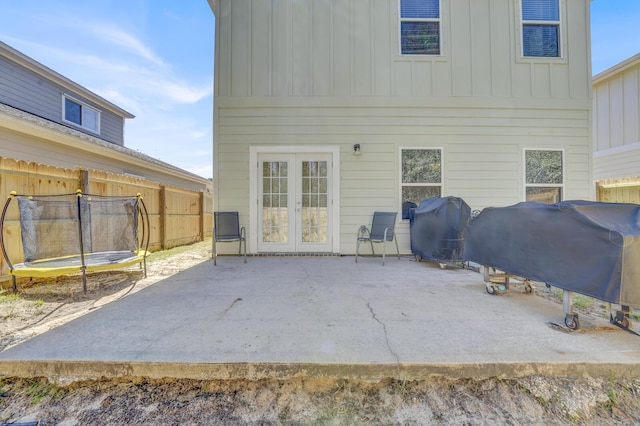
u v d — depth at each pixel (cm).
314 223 582
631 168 781
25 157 593
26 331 230
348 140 577
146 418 157
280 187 580
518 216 278
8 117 525
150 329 225
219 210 575
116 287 353
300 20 578
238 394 173
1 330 231
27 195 376
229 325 233
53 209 388
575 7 586
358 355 184
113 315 257
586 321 243
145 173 983
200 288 346
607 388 173
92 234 437
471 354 186
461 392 172
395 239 544
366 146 577
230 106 574
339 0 577
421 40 580
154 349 193
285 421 156
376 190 577
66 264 354
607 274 198
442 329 225
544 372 178
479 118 579
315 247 579
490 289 319
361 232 576
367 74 577
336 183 575
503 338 210
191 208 859
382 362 177
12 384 178
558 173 583
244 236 521
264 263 506
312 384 178
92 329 226
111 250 444
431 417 158
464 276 407
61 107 904
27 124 559
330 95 576
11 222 363
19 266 345
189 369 177
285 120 577
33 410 163
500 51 581
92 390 175
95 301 299
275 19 577
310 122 577
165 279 392
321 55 577
